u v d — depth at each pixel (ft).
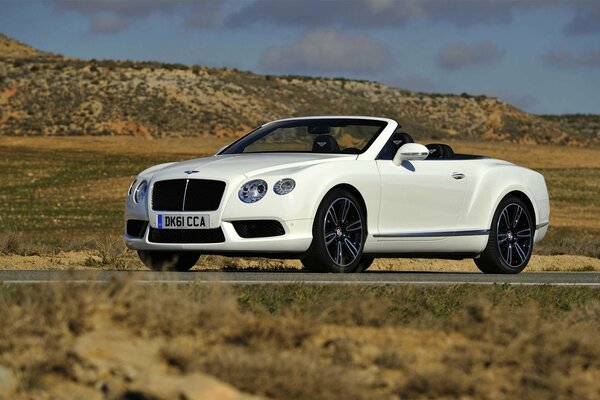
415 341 28.48
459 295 40.47
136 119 575.38
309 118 60.39
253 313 32.40
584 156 487.20
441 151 61.72
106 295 28.66
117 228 199.72
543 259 93.71
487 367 26.71
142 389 22.44
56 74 630.74
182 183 52.49
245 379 23.48
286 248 51.42
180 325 27.30
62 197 268.00
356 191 54.60
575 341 28.30
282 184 51.55
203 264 70.18
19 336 25.79
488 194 61.72
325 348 27.12
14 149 392.47
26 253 76.95
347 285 41.63
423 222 58.13
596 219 258.16
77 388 23.76
